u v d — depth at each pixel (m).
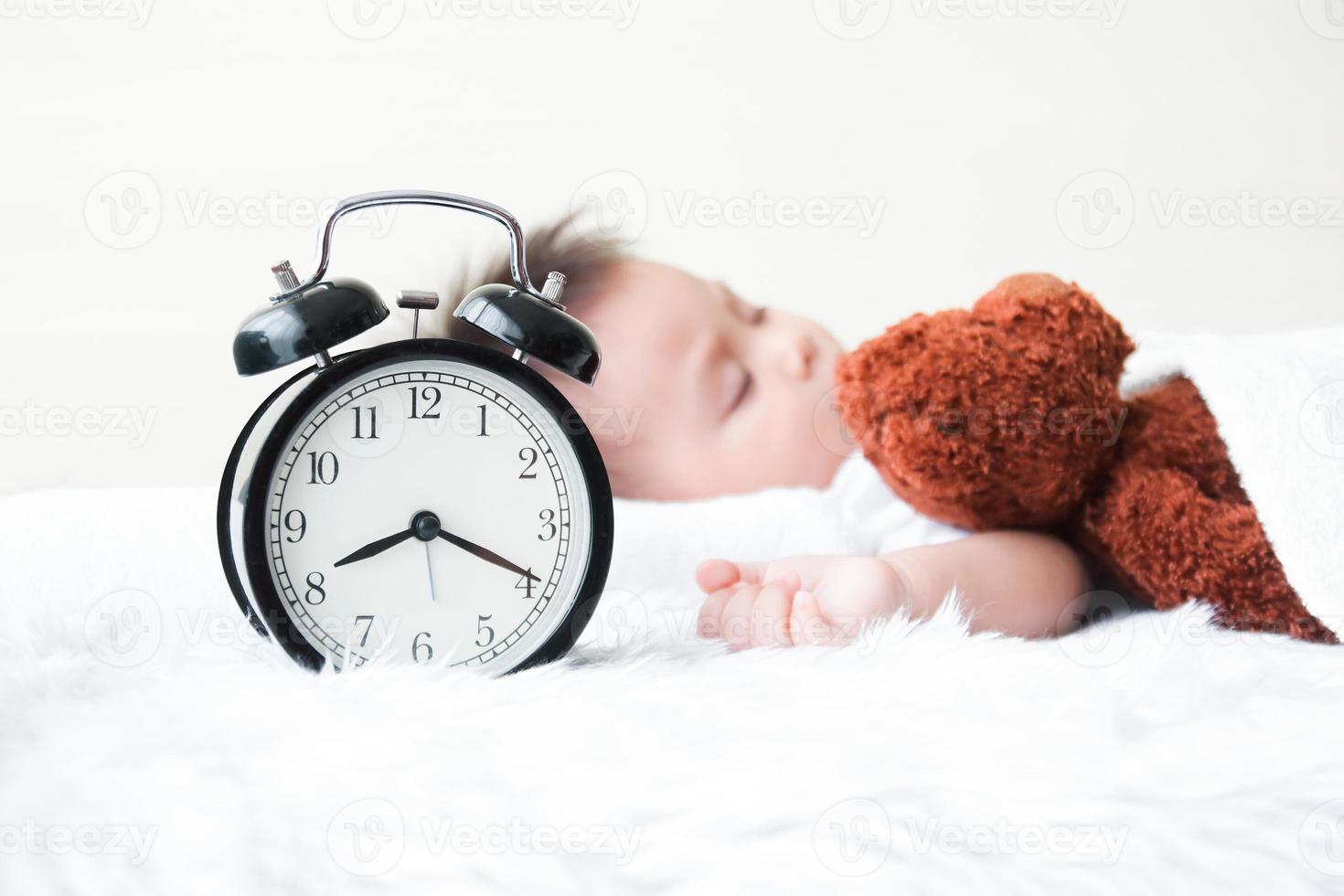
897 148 1.72
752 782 0.49
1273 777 0.51
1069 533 0.97
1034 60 1.73
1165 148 1.74
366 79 1.58
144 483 1.53
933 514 0.99
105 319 1.52
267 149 1.56
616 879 0.42
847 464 1.43
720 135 1.69
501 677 0.67
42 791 0.48
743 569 0.90
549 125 1.64
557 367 0.69
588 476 0.71
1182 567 0.87
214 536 0.93
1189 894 0.40
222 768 0.50
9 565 0.85
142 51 1.52
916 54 1.71
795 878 0.42
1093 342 0.92
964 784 0.50
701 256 1.71
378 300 0.69
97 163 1.52
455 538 0.69
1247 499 0.90
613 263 1.60
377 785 0.49
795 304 1.73
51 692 0.60
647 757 0.52
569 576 0.71
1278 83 1.74
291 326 0.65
